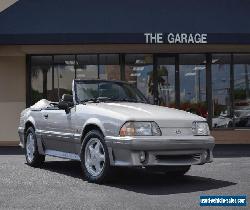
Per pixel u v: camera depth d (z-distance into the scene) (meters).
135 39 13.94
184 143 7.27
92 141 7.83
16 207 6.05
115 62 16.09
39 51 15.55
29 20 14.36
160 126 7.29
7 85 15.86
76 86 8.80
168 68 16.27
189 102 16.30
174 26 14.36
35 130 9.65
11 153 12.95
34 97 16.02
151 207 6.02
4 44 13.92
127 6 14.80
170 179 8.18
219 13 14.79
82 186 7.48
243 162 10.52
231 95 16.33
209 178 8.27
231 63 16.33
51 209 5.94
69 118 8.48
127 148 7.07
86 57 16.03
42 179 8.16
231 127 16.27
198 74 16.33
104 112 7.66
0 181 7.97
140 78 16.17
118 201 6.36
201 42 14.05
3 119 15.80
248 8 15.00
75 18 14.45
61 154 8.91
